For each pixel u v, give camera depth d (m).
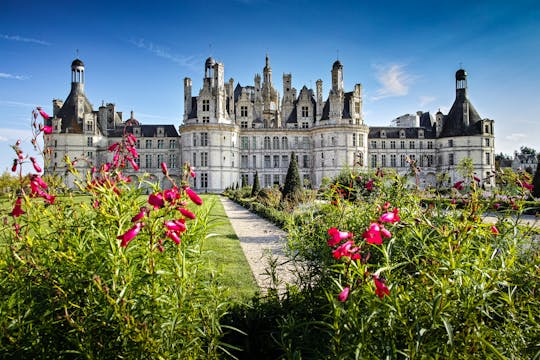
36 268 4.21
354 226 6.01
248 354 5.70
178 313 3.83
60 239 4.45
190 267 4.37
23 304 4.19
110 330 3.90
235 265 12.52
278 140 78.06
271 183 77.44
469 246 4.41
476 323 3.72
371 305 3.76
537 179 34.06
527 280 4.62
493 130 78.94
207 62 71.94
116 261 3.82
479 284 3.86
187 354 4.06
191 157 69.31
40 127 5.03
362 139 74.19
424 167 84.19
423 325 3.81
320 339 4.71
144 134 79.31
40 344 4.04
